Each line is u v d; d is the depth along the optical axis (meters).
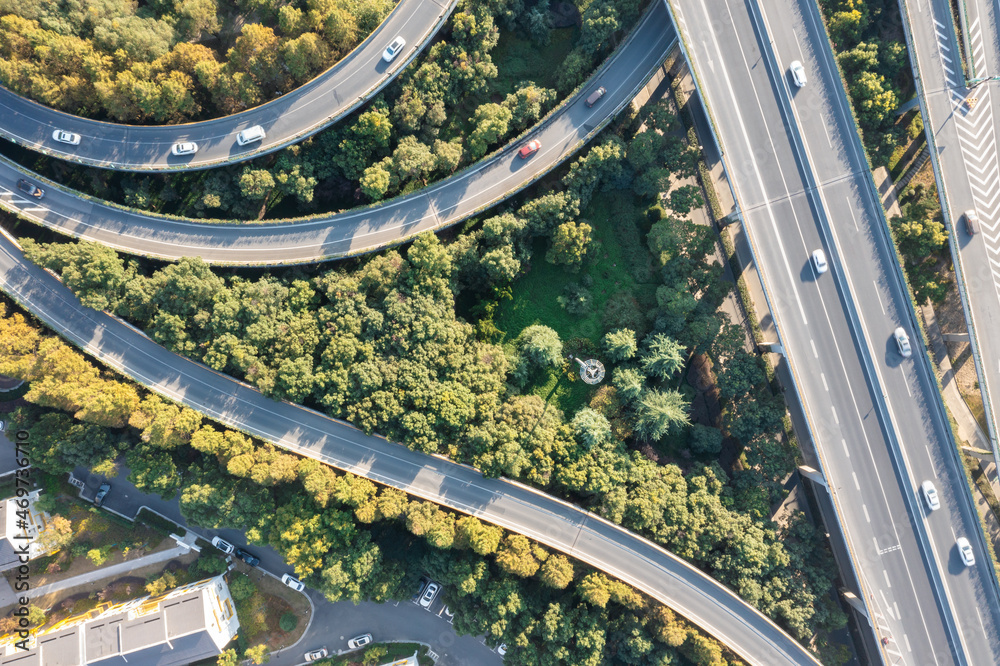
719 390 112.69
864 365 101.56
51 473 103.75
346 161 104.94
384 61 103.81
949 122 104.19
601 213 112.88
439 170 110.69
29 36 93.06
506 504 103.75
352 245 106.44
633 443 110.00
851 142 101.56
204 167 102.94
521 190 109.50
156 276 99.00
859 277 101.44
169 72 100.38
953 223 103.50
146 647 101.31
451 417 98.31
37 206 103.06
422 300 102.19
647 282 111.81
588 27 103.94
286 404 104.19
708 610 102.50
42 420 101.44
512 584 102.06
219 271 106.00
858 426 101.69
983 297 104.56
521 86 111.12
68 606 108.31
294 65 99.81
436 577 106.81
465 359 104.12
